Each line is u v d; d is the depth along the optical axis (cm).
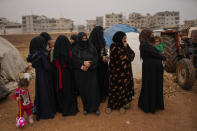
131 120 372
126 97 402
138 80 598
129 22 8594
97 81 417
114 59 388
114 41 389
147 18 8288
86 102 410
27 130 348
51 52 386
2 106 458
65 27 8431
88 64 386
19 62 690
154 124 354
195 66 559
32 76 679
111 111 416
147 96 398
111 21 8762
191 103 436
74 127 352
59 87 389
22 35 2638
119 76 392
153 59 390
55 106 414
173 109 413
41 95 384
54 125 362
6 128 356
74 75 410
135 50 627
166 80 584
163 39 618
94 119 382
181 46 602
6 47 671
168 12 7712
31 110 371
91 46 403
